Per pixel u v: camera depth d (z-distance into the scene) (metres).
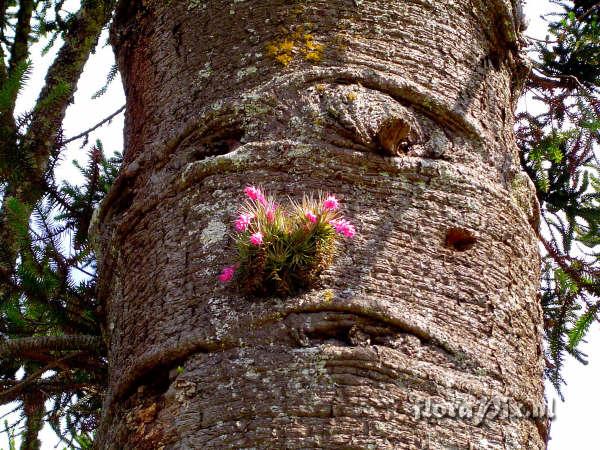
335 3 3.53
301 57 3.41
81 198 4.46
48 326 4.28
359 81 3.33
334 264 2.92
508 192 3.37
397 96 3.35
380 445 2.59
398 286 2.92
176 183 3.27
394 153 3.16
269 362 2.74
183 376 2.83
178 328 2.95
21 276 4.03
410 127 3.22
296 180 3.10
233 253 3.01
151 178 3.41
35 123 5.36
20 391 4.04
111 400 3.13
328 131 3.18
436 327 2.87
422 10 3.61
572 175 5.21
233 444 2.62
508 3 3.86
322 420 2.61
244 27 3.57
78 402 4.50
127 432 2.90
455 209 3.15
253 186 3.10
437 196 3.15
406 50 3.47
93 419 4.69
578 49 5.32
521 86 3.96
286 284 2.85
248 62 3.47
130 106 3.88
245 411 2.67
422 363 2.78
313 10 3.52
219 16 3.67
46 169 4.40
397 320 2.82
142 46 3.93
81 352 3.91
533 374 3.07
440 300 2.95
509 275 3.15
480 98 3.56
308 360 2.71
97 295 3.62
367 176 3.11
